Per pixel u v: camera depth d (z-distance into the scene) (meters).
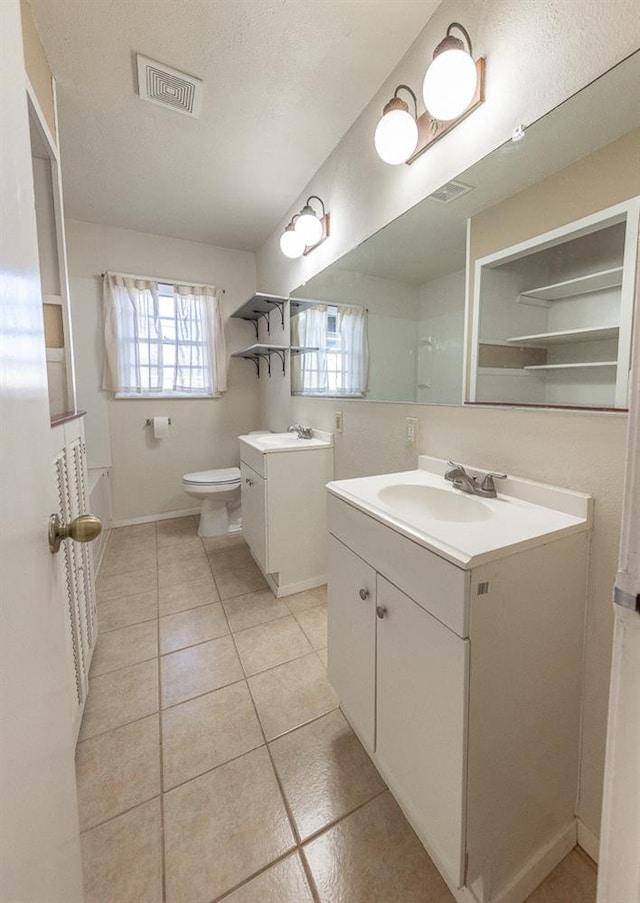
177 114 1.77
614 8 0.83
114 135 1.91
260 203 2.61
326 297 2.18
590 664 0.94
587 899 0.89
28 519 0.51
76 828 0.65
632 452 0.39
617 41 0.84
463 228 1.27
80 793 1.09
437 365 1.42
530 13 0.99
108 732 1.29
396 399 1.65
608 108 0.87
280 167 2.18
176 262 3.22
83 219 2.87
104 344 3.03
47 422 0.63
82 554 1.47
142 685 1.50
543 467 1.05
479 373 1.25
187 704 1.41
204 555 2.68
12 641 0.44
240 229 3.04
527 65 1.01
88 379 3.02
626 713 0.41
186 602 2.09
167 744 1.24
